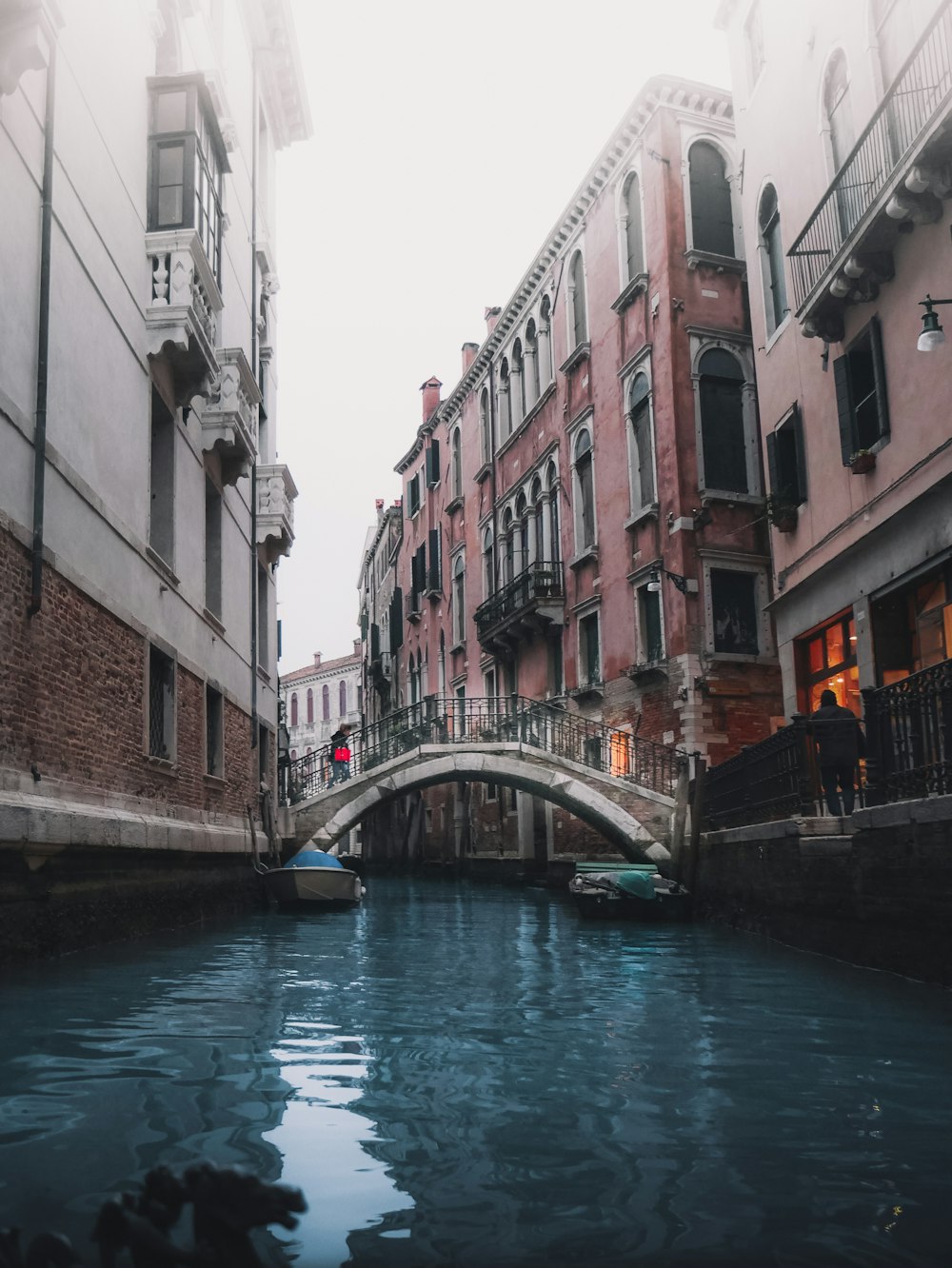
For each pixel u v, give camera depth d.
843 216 11.73
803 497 13.67
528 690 26.00
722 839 13.18
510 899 20.14
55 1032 5.19
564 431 24.20
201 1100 3.82
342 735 21.08
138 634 10.55
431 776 19.81
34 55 6.95
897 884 7.37
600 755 19.59
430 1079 4.27
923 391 10.62
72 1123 3.44
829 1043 5.11
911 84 10.55
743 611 19.23
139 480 10.83
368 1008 6.29
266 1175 2.91
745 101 15.66
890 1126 3.54
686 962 8.89
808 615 13.57
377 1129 3.44
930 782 6.99
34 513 7.87
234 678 15.88
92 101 9.66
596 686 21.72
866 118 11.70
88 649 9.05
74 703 8.71
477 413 30.78
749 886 11.73
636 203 21.48
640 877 14.12
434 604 34.91
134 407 10.70
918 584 11.14
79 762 8.80
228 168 13.20
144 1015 5.77
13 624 7.48
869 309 11.71
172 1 12.73
